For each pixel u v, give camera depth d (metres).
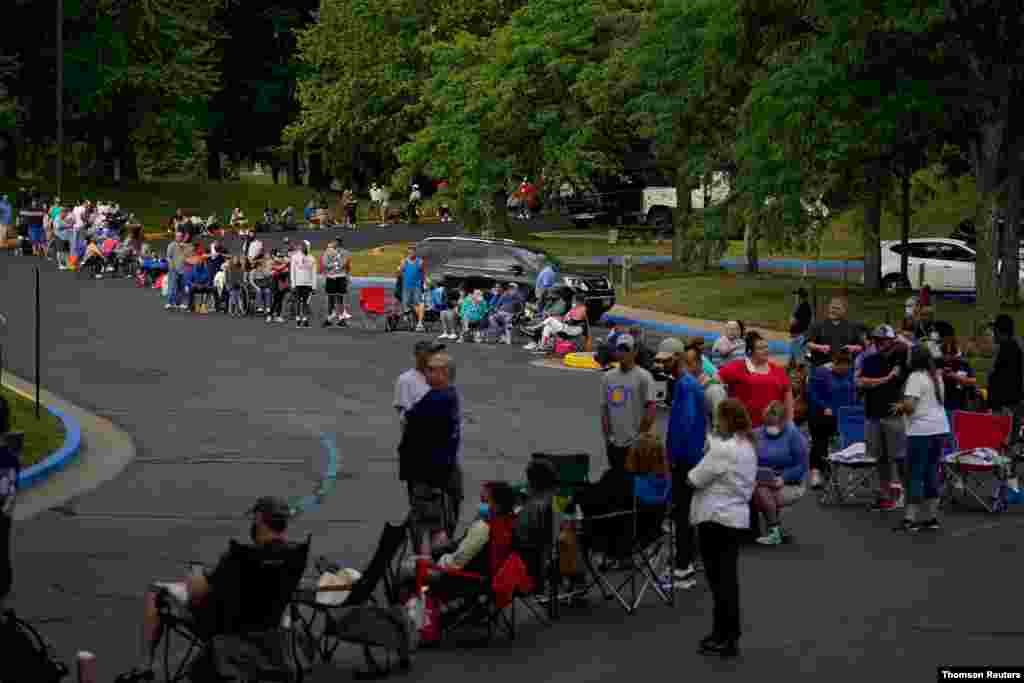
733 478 11.83
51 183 73.06
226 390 27.91
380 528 16.67
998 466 18.09
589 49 53.00
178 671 10.62
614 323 26.06
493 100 53.62
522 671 11.41
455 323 39.50
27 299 41.44
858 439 19.05
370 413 25.72
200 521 16.98
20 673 9.88
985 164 35.09
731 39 39.94
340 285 38.84
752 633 12.57
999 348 20.42
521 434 23.48
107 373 29.50
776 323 39.19
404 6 68.19
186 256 41.16
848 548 16.00
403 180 59.03
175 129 74.50
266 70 86.19
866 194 43.00
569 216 71.56
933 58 34.31
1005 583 14.38
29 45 70.81
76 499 18.16
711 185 49.34
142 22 72.00
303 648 11.40
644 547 13.54
